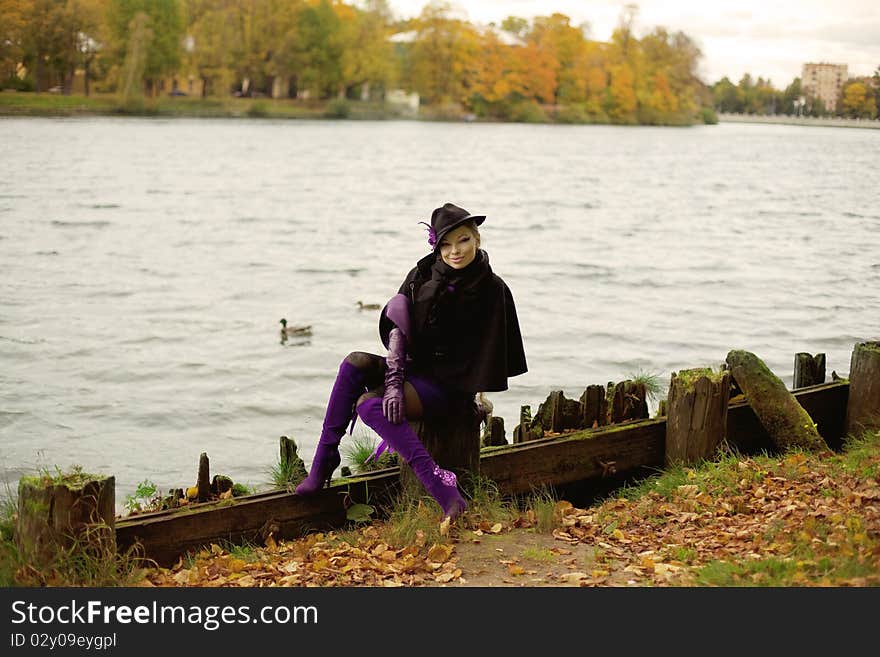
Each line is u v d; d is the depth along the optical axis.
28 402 11.46
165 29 127.12
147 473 9.34
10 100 116.75
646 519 5.59
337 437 5.15
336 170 57.47
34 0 118.50
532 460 5.91
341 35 143.38
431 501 5.34
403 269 22.59
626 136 118.06
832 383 7.49
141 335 15.06
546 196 43.75
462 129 124.50
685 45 165.00
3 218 31.41
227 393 12.11
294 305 17.84
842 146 84.12
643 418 6.61
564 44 152.75
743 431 6.79
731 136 123.12
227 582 4.61
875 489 5.49
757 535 4.97
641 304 17.75
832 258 23.56
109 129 95.19
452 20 146.50
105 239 27.12
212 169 55.31
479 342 5.11
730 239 27.73
